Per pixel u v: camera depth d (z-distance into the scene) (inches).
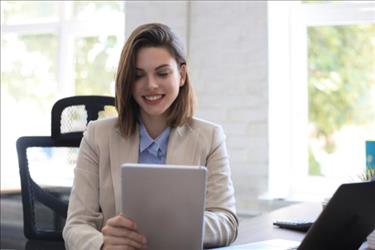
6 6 144.8
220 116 109.2
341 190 38.5
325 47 114.4
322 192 112.0
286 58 115.6
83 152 56.2
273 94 108.8
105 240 40.6
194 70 111.1
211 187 54.6
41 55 140.9
